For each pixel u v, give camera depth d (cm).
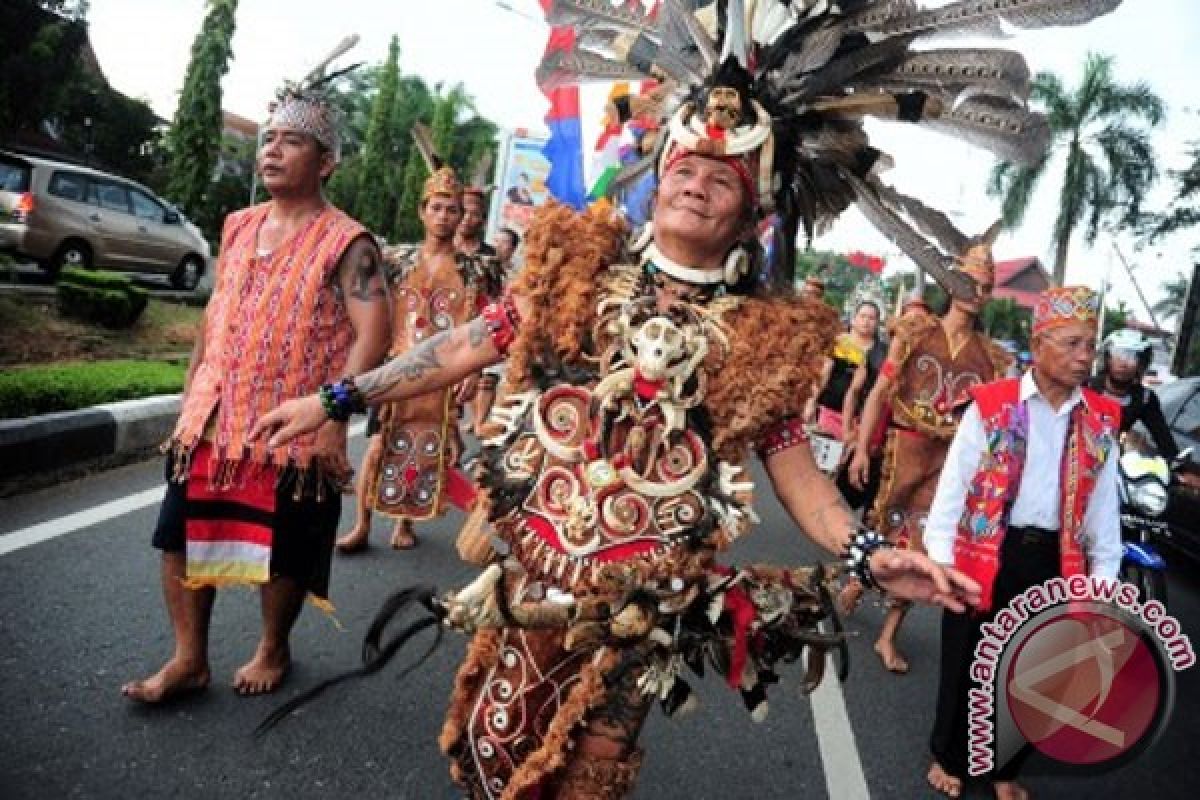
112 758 266
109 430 555
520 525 192
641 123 235
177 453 286
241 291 293
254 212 309
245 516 289
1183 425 736
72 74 902
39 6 839
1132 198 2594
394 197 3834
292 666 340
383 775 278
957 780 322
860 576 189
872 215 226
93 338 902
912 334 464
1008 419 298
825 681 406
